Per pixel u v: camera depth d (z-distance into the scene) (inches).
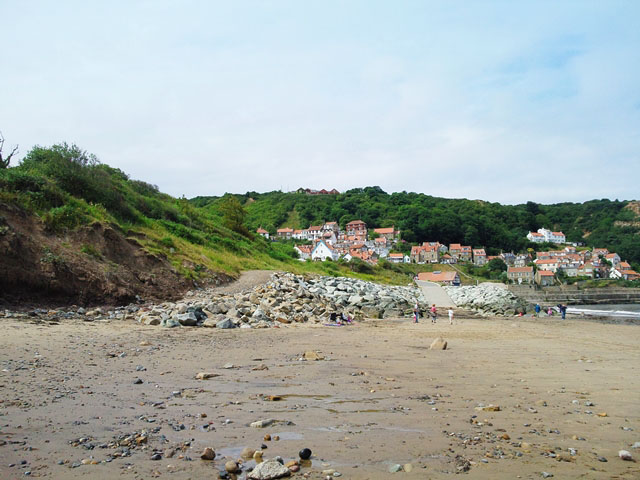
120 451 224.4
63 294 834.8
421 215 7332.7
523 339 884.6
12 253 782.5
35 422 261.3
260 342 683.4
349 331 928.9
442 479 201.2
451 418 301.4
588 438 265.1
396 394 369.4
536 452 239.3
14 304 752.3
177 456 221.1
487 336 929.5
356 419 294.7
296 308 1139.3
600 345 798.5
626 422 298.8
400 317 1457.9
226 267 1499.8
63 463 206.4
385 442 250.7
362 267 3993.6
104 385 359.6
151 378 396.2
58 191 1080.2
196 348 589.0
